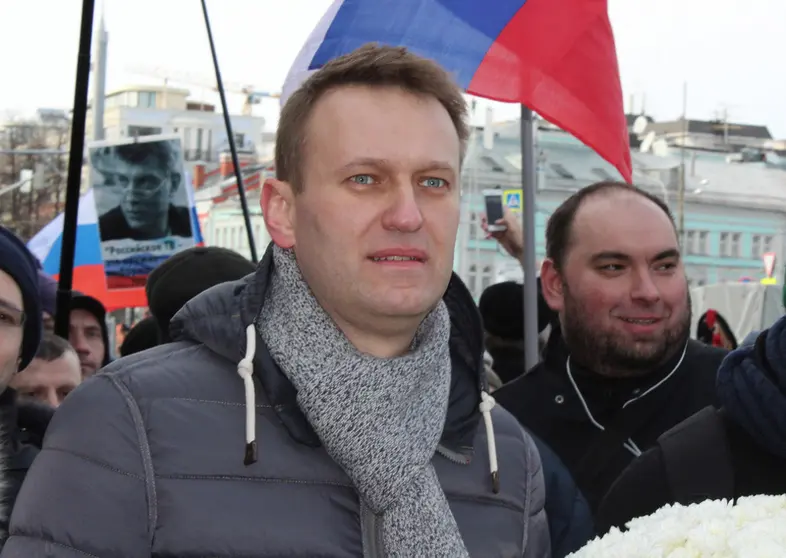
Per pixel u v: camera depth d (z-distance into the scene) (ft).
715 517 4.91
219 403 5.40
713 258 151.74
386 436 5.27
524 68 11.46
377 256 5.24
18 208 113.50
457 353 6.04
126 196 21.61
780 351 7.04
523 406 9.85
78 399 5.30
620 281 9.08
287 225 5.57
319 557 5.15
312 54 11.37
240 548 5.07
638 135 164.14
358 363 5.28
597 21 11.59
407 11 11.39
